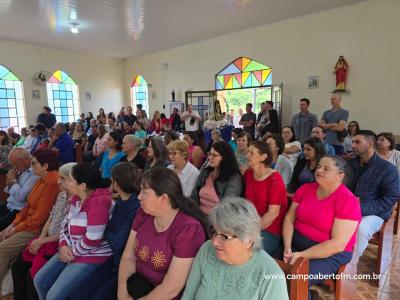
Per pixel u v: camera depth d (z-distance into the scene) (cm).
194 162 324
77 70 912
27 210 224
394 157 305
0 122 770
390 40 484
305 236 174
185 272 125
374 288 212
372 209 224
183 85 855
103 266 163
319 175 166
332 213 165
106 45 816
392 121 496
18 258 198
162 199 130
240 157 308
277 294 103
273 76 647
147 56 950
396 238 289
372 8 496
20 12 536
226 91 771
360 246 202
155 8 521
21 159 248
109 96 1005
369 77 512
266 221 186
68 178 177
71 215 179
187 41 782
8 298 205
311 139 257
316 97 584
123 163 174
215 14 560
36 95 829
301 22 586
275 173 195
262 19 600
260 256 109
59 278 160
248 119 645
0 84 763
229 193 205
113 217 170
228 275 110
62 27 634
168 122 742
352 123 488
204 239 129
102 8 518
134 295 134
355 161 247
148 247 136
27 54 800
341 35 536
